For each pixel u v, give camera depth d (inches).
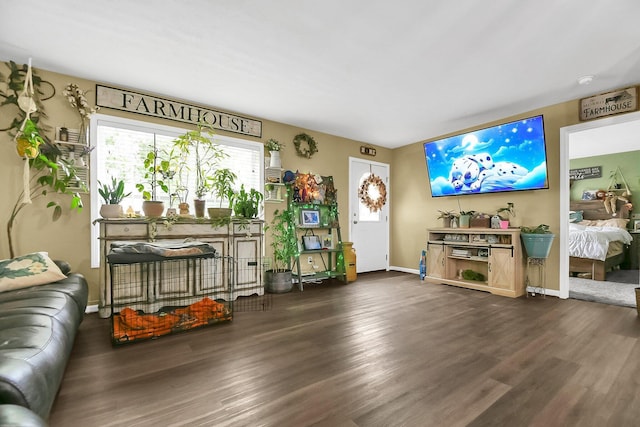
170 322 98.0
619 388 63.3
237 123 154.3
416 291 154.4
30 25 85.4
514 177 152.9
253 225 143.1
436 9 78.4
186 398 59.2
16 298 67.5
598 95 130.6
